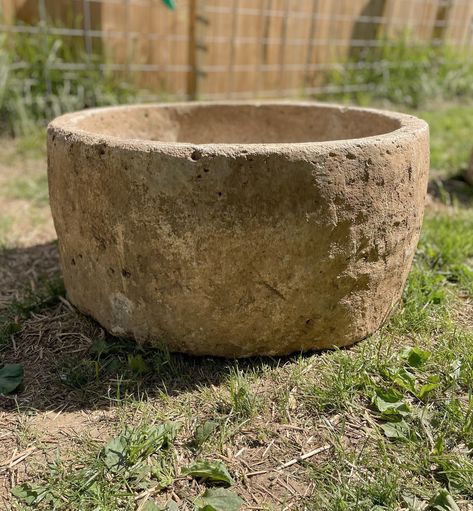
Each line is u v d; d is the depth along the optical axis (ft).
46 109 17.16
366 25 24.11
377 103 23.65
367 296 7.32
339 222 6.66
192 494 5.69
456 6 27.50
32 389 7.16
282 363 7.30
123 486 5.70
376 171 6.73
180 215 6.51
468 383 6.98
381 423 6.48
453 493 5.65
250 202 6.40
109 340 7.84
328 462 5.98
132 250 6.88
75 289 7.98
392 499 5.52
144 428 6.22
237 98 21.18
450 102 25.11
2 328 8.27
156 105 10.48
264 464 6.01
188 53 19.69
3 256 10.86
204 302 6.85
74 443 6.28
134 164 6.55
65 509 5.51
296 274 6.75
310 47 22.31
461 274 9.51
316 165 6.41
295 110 10.69
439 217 12.11
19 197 13.79
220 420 6.44
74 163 7.09
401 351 7.54
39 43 17.03
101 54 18.10
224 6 19.81
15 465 6.04
